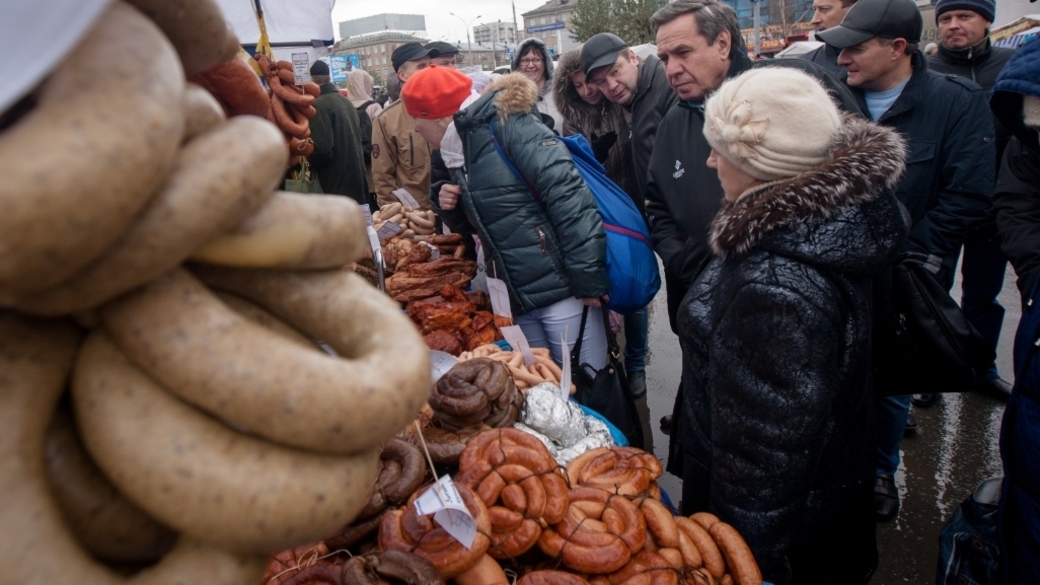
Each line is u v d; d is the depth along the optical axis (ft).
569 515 5.34
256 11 8.96
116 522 1.70
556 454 7.05
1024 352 5.73
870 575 6.85
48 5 1.19
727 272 5.63
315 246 1.79
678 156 9.53
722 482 5.57
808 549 6.04
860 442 6.00
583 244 9.43
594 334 10.50
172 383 1.54
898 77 10.06
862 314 5.41
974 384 7.09
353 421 1.60
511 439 5.83
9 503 1.40
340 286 1.94
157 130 1.33
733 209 5.53
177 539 1.76
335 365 1.64
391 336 1.85
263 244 1.69
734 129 5.31
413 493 5.57
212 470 1.50
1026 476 5.58
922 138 9.79
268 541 1.59
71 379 1.65
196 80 3.32
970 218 9.75
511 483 5.43
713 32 8.82
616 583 5.10
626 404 9.43
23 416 1.48
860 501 6.42
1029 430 5.54
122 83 1.32
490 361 7.31
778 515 5.33
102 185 1.23
